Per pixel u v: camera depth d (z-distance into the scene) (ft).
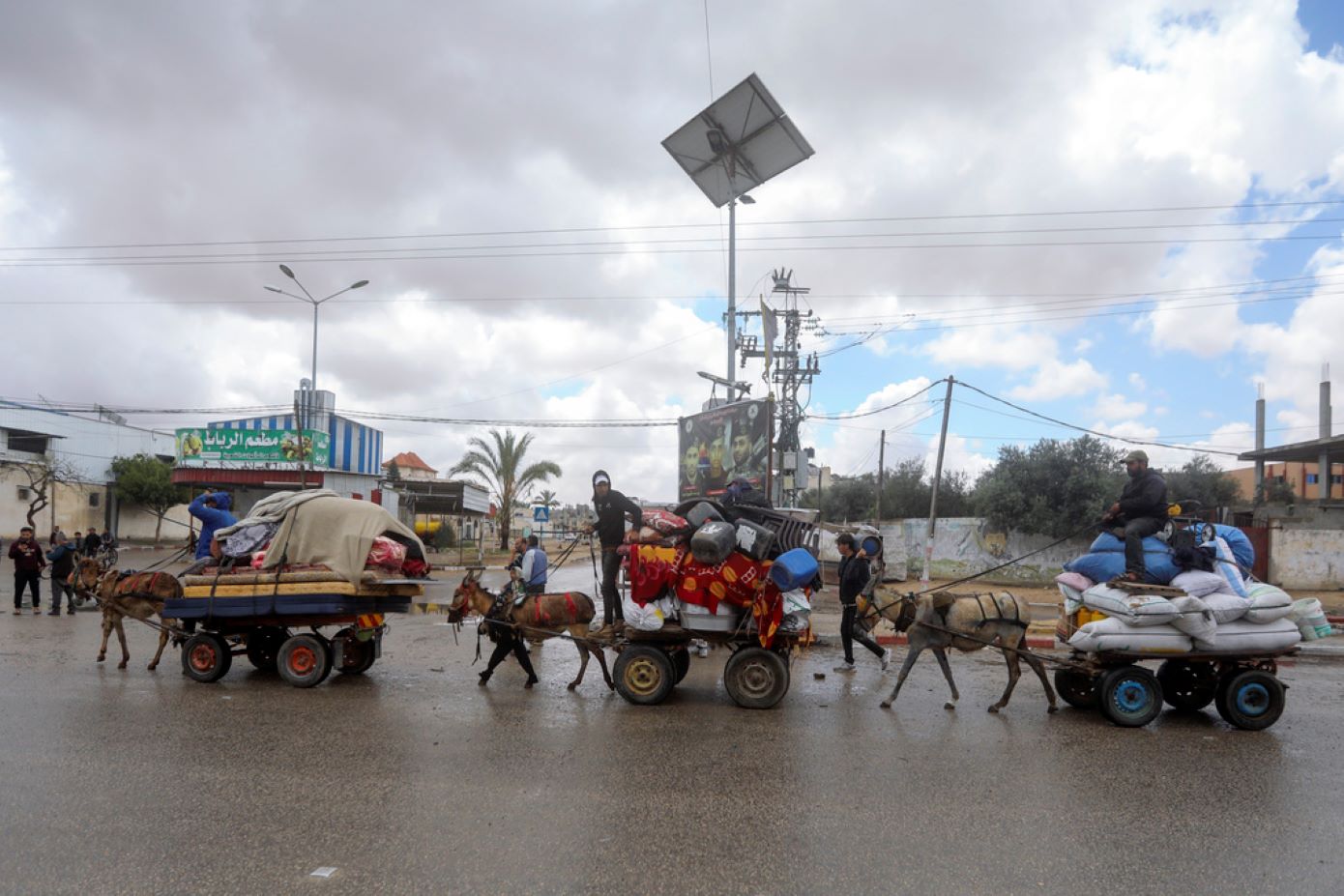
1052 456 93.56
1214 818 19.06
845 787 20.85
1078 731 27.37
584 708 29.32
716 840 17.19
